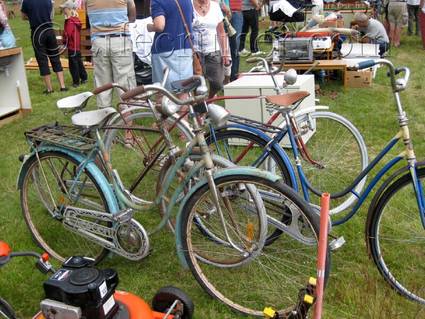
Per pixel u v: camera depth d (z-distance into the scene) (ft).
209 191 9.03
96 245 11.58
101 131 10.82
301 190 11.28
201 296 9.96
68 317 7.36
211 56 18.69
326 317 9.14
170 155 10.09
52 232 12.22
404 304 9.36
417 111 21.43
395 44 36.58
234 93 16.60
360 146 12.52
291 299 9.55
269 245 10.78
